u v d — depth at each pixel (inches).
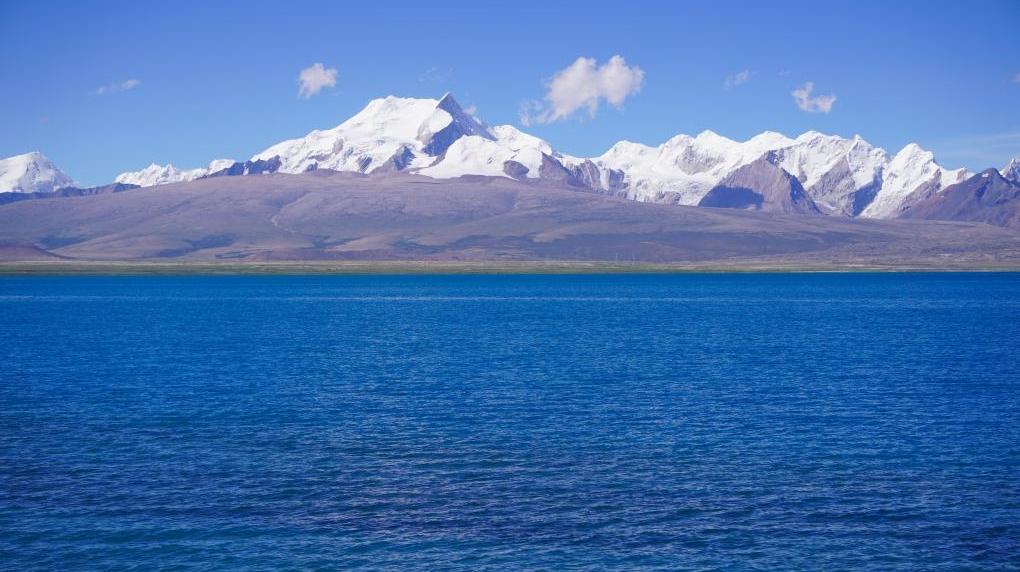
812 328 5359.3
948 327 5418.3
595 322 5910.4
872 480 1786.4
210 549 1450.5
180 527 1540.4
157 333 5098.4
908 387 2906.0
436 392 2839.6
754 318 6274.6
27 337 4815.5
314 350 4111.7
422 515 1598.2
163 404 2630.4
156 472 1856.5
